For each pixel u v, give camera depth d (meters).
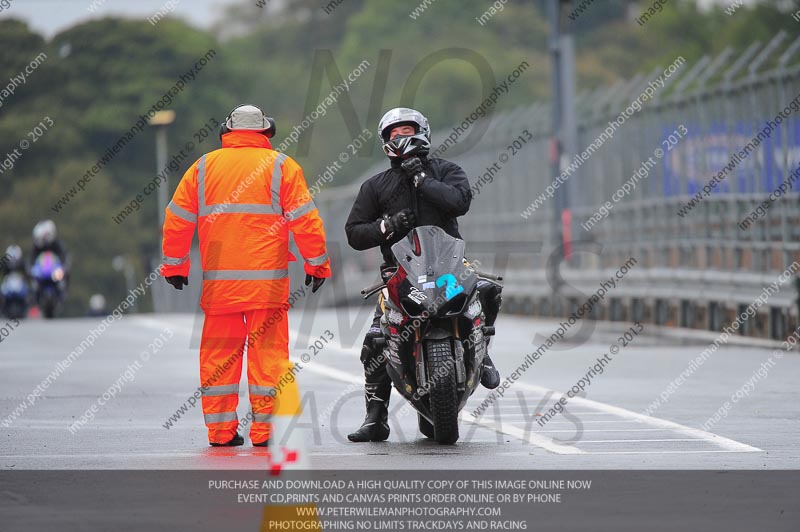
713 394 52.84
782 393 53.09
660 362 67.81
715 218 92.25
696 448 38.12
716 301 90.00
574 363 68.06
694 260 96.25
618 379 59.06
